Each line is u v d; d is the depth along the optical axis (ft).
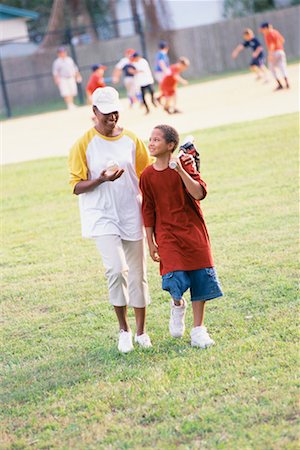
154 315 36.86
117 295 32.14
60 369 31.65
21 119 154.51
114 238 32.04
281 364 28.86
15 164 88.89
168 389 28.14
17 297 42.45
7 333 37.06
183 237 31.09
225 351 30.91
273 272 40.81
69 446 25.11
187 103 126.93
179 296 30.94
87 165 32.22
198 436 24.56
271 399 26.09
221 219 53.21
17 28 217.97
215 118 102.73
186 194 31.12
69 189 71.72
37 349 34.42
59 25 201.05
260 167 68.54
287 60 198.39
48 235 55.62
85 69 198.18
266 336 32.01
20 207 66.64
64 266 47.47
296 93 116.98
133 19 184.24
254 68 145.79
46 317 38.70
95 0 234.17
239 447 23.43
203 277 31.37
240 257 44.09
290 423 24.44
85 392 28.94
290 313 34.40
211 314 35.68
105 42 199.21
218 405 26.30
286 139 78.95
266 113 100.32
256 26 203.82
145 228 32.09
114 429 25.70
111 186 32.12
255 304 36.29
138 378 29.35
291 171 65.16
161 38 201.67
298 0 241.35
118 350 32.73
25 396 29.37
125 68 123.85
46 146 102.17
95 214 32.17
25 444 25.66
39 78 194.29
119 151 32.14
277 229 49.01
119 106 31.58
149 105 134.00
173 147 30.78
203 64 204.33
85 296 41.32
